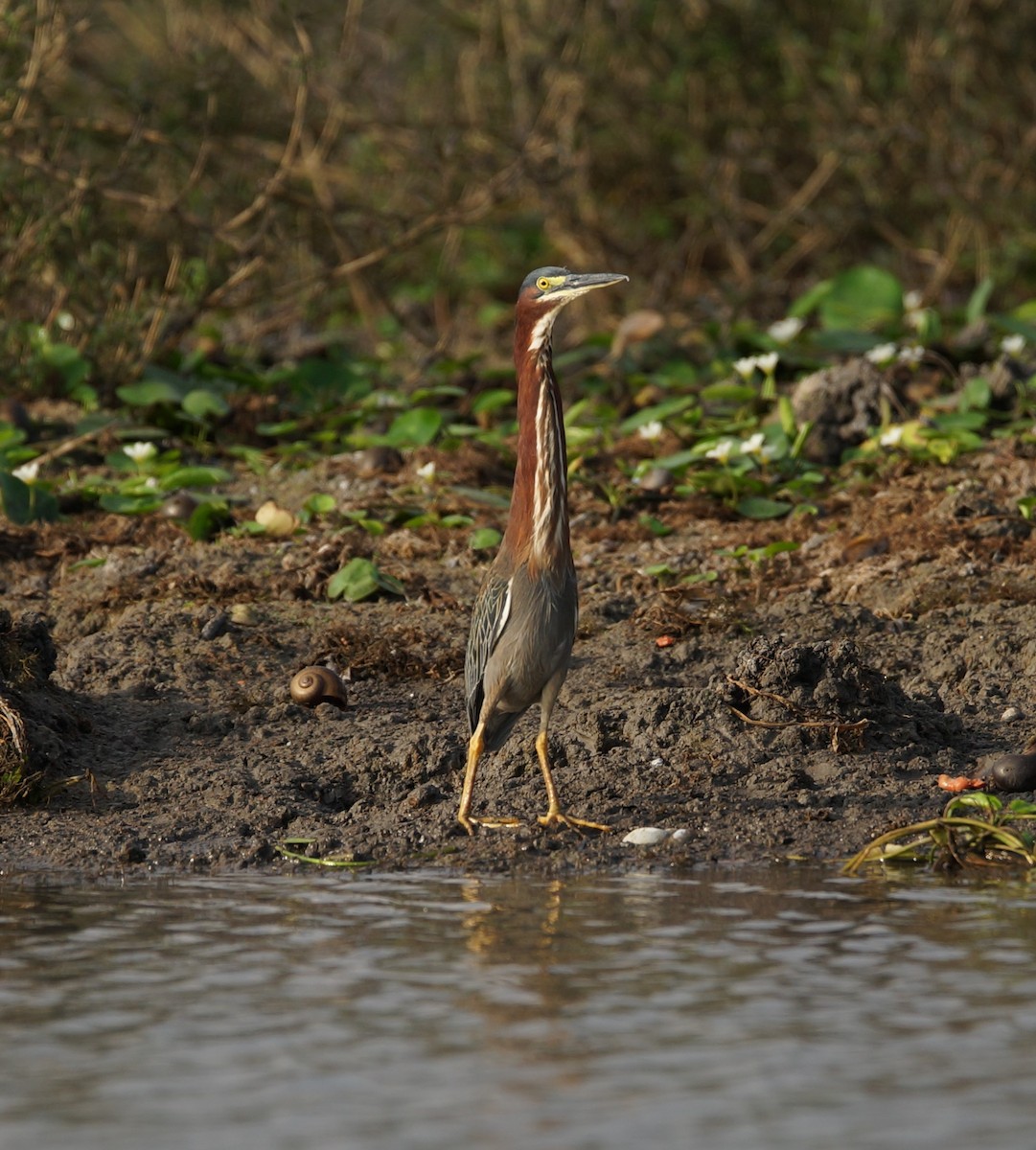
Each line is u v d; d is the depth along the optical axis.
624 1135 5.57
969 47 27.61
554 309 9.81
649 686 11.66
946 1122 5.64
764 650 10.97
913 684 11.74
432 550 14.92
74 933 8.00
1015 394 18.34
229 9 25.06
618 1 27.17
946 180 26.98
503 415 19.84
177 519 15.81
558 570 9.73
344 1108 5.84
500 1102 5.87
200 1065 6.27
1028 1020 6.62
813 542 14.63
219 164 23.72
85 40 25.70
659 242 28.91
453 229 26.80
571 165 24.12
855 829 9.68
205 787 10.50
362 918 8.22
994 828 9.13
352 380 20.12
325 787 10.54
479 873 9.15
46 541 15.27
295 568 14.38
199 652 12.52
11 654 11.21
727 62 28.03
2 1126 5.72
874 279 22.28
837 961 7.39
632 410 19.48
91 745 11.09
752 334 20.73
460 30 27.97
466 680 10.12
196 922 8.18
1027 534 14.45
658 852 9.43
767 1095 5.89
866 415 17.36
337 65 25.64
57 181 19.84
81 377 19.09
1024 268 28.33
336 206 24.52
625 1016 6.73
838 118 27.47
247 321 24.75
